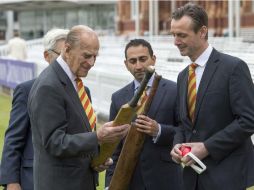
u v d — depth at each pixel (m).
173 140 9.23
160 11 80.06
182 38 8.41
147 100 8.69
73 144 7.63
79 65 7.80
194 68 8.70
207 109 8.45
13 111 9.60
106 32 91.38
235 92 8.27
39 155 7.95
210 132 8.48
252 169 8.64
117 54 45.62
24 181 9.50
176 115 9.75
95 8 94.62
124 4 88.06
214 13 69.62
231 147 8.29
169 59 34.59
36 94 7.76
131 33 85.69
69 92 7.89
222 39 43.78
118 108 10.20
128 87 10.22
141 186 9.83
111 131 7.73
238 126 8.20
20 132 9.50
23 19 106.69
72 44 7.73
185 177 8.84
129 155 8.59
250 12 63.97
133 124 8.62
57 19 99.94
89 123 8.12
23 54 48.44
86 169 8.06
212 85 8.43
